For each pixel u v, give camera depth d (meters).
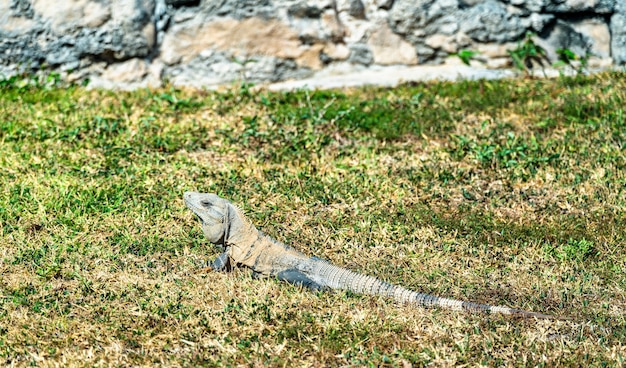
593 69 13.60
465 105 12.28
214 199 7.79
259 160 10.55
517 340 6.59
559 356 6.36
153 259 8.08
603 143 10.84
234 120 11.81
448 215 9.23
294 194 9.60
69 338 6.59
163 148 10.88
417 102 12.31
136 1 13.33
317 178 10.06
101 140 11.02
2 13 13.19
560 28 13.74
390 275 7.86
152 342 6.55
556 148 10.83
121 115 11.95
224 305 7.11
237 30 13.57
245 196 9.49
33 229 8.64
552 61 13.73
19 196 9.28
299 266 7.57
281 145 10.98
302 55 13.73
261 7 13.55
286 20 13.62
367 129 11.60
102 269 7.81
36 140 11.03
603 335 6.73
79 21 13.29
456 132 11.44
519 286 7.64
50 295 7.30
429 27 13.78
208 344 6.52
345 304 7.07
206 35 13.57
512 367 6.24
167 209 9.14
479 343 6.54
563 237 8.70
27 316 6.93
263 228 8.81
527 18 13.68
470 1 13.74
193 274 7.71
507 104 12.26
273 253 7.70
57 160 10.38
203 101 12.58
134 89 13.39
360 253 8.31
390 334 6.64
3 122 11.47
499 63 13.79
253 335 6.64
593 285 7.71
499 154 10.62
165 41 13.62
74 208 9.09
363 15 13.84
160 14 13.57
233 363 6.27
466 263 8.15
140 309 7.02
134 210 9.05
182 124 11.63
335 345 6.46
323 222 8.95
